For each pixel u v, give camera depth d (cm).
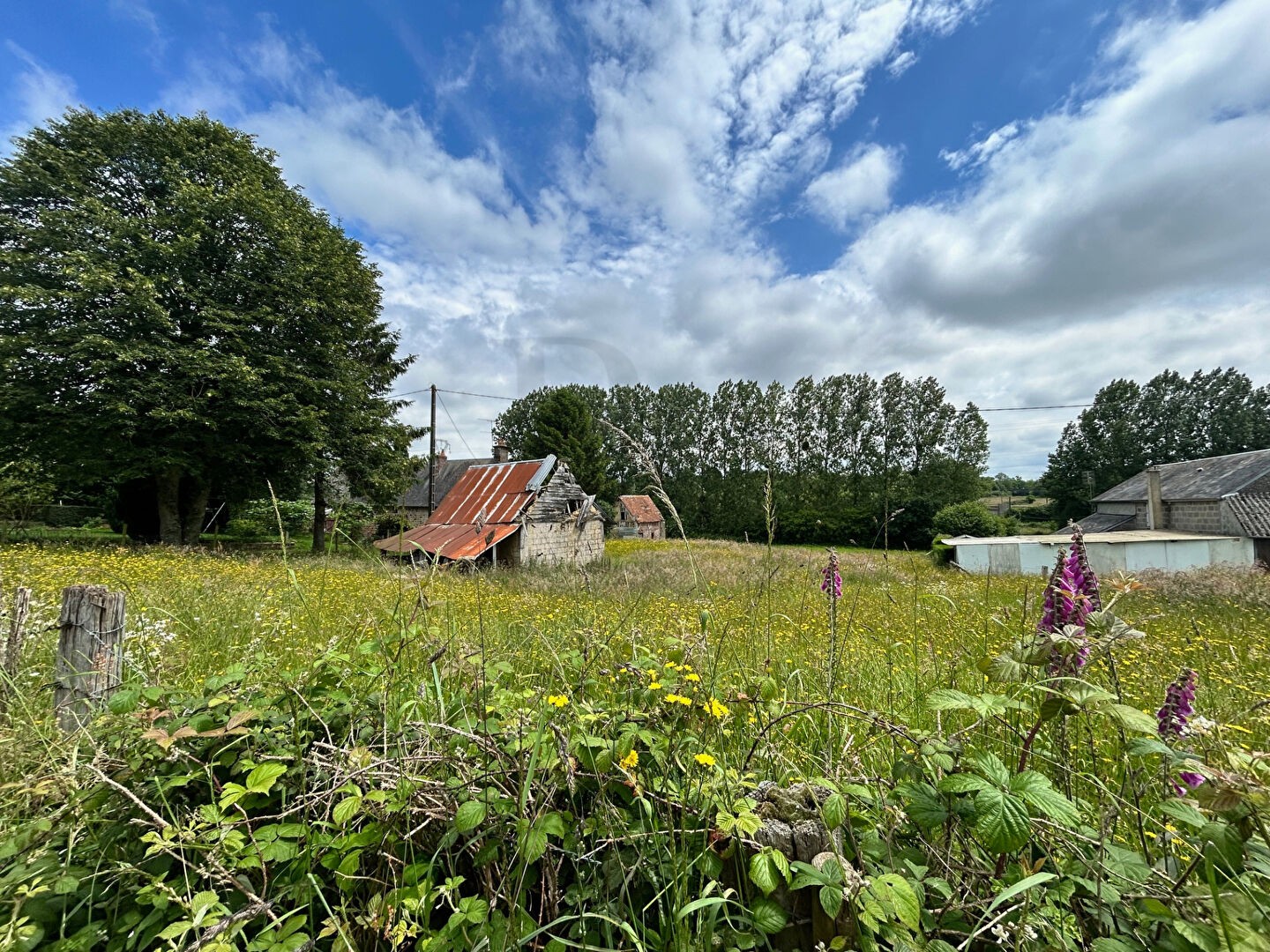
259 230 1800
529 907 141
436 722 180
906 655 391
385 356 2439
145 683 231
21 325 1538
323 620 434
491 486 1983
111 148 1695
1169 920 108
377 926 120
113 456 1563
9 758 169
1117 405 4944
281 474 1948
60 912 130
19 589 281
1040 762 192
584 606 488
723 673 282
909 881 132
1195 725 139
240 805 152
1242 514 2164
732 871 143
